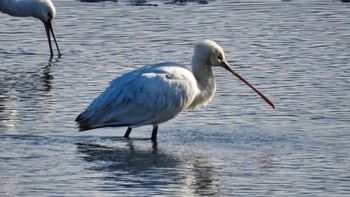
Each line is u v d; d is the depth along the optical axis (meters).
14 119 17.58
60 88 20.09
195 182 13.98
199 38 24.23
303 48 23.28
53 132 16.73
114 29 25.53
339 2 28.73
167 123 17.45
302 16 26.80
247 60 22.17
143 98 16.16
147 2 29.09
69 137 16.45
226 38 24.23
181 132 16.91
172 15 27.03
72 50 23.72
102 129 17.19
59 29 25.83
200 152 15.64
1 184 13.77
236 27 25.42
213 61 17.02
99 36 24.86
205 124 17.34
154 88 16.19
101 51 23.39
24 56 23.62
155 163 15.00
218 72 21.27
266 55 22.62
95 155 15.41
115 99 16.12
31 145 15.88
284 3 28.61
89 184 13.85
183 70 16.62
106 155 15.43
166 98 16.25
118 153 15.58
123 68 21.62
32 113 18.03
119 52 23.14
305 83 20.12
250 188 13.70
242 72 21.14
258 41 23.97
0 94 19.64
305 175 14.32
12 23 27.22
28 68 22.30
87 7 28.31
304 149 15.72
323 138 16.31
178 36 24.50
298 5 28.28
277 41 23.98
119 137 16.67
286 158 15.23
